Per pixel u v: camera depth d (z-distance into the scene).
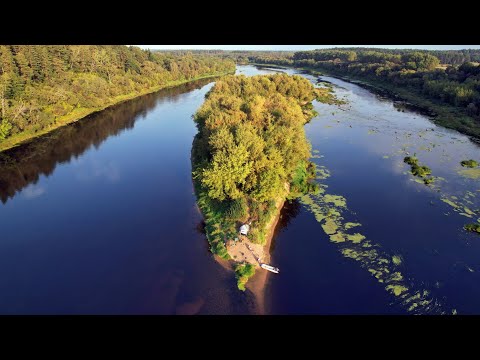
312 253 53.69
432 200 67.56
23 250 56.81
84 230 61.66
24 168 86.81
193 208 66.31
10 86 108.56
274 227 59.53
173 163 88.19
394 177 76.88
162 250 55.69
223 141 62.69
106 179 80.75
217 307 44.88
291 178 71.38
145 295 47.25
